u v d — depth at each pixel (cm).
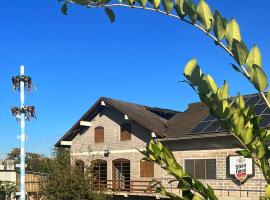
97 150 3600
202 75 368
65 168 2991
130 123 3412
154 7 364
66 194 2888
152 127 3172
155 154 408
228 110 369
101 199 2973
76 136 3778
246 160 2633
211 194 391
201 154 2891
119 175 3438
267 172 376
